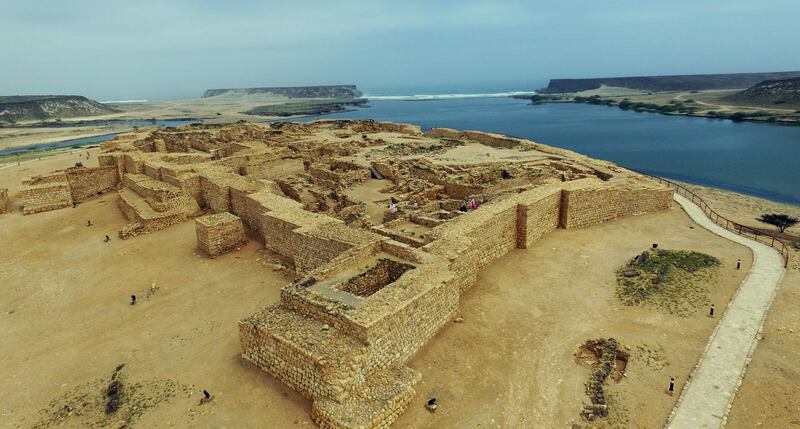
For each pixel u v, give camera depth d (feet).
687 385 62.39
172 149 228.84
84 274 104.58
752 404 58.75
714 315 78.13
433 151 225.56
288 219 105.09
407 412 60.23
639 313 81.00
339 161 195.21
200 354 73.46
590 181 136.87
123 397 64.54
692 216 135.23
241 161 173.88
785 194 215.10
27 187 146.72
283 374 65.00
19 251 118.21
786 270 93.40
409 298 68.39
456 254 85.30
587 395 62.59
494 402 62.03
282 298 71.97
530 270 100.48
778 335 71.77
